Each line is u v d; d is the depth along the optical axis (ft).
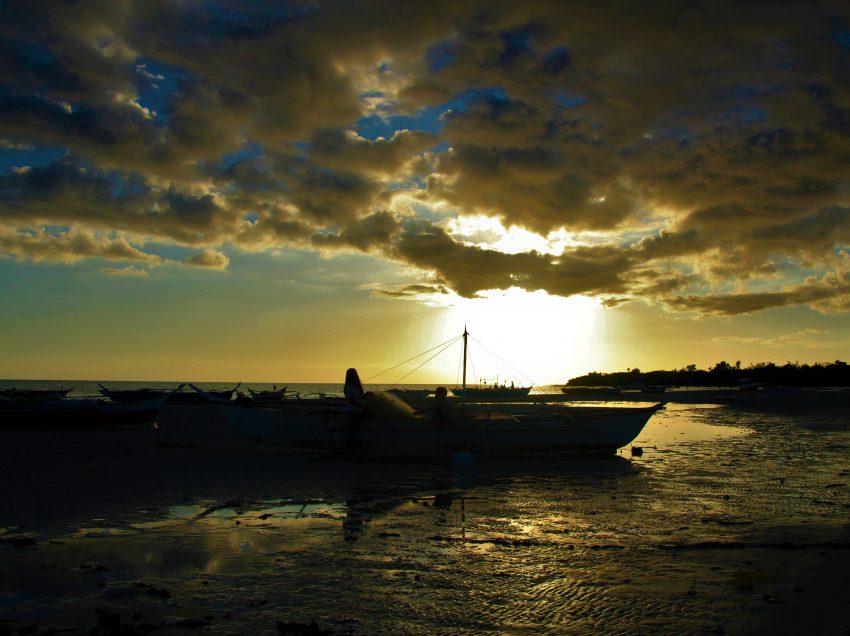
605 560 20.77
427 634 14.80
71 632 14.85
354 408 49.39
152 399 83.66
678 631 14.98
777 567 20.04
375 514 28.19
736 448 58.80
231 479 38.29
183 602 16.85
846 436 71.31
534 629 15.10
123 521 26.45
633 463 48.01
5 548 22.21
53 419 78.74
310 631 14.79
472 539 23.57
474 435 50.24
